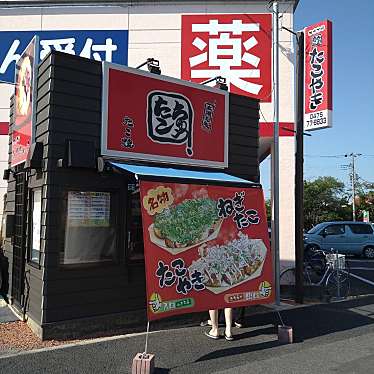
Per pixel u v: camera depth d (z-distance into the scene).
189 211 5.74
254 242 6.32
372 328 7.11
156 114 6.82
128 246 6.59
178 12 10.49
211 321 6.55
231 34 10.38
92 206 6.36
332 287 10.39
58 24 10.51
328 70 8.95
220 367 5.14
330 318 7.78
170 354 5.57
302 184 9.23
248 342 6.18
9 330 6.25
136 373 4.77
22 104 7.34
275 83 9.54
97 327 6.20
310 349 5.89
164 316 5.28
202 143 7.36
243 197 6.32
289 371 5.03
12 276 7.76
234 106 7.97
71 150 5.98
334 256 10.36
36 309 6.14
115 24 10.50
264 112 10.21
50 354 5.38
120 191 6.58
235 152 7.93
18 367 4.93
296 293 9.10
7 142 10.54
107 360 5.24
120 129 6.45
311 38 9.26
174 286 5.43
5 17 10.54
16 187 7.82
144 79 6.73
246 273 6.15
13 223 7.84
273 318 7.72
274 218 9.24
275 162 9.41
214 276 5.82
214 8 10.47
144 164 6.68
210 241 5.88
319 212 48.38
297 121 9.25
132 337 6.25
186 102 7.18
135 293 6.62
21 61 7.59
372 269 16.28
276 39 9.52
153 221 5.38
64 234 6.05
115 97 6.43
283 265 10.15
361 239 20.67
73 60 6.19
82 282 6.12
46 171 5.96
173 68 10.41
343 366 5.22
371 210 46.97
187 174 6.49
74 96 6.17
